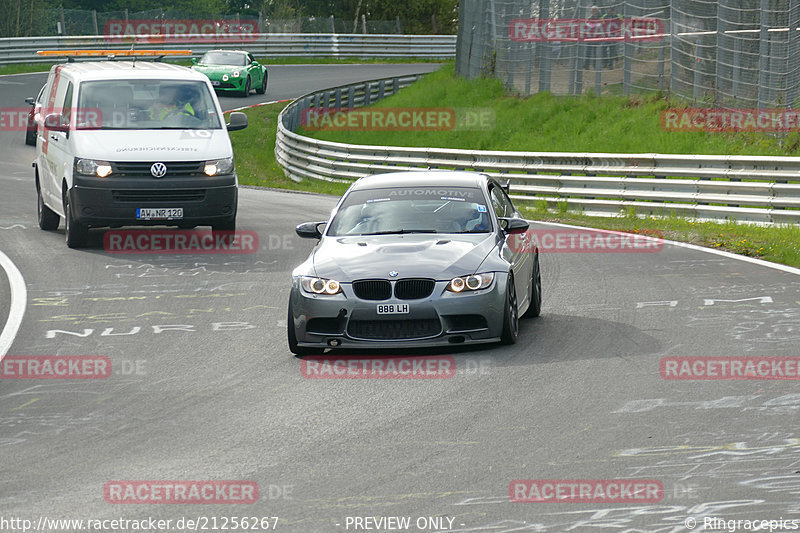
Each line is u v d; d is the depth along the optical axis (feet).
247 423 84.48
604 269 162.81
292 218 232.12
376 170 319.68
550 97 422.82
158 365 105.91
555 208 260.01
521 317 126.82
